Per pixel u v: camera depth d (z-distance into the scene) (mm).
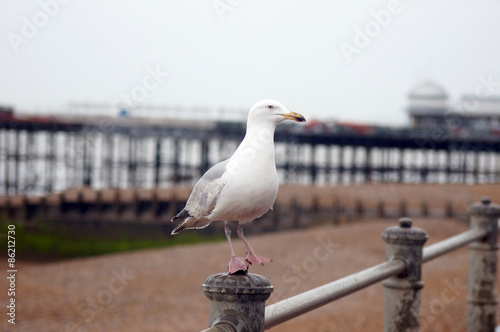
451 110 51125
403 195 33594
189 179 48781
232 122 47344
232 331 2367
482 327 5887
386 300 4320
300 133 48281
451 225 27500
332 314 11688
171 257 21859
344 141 50656
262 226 32625
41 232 32938
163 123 46375
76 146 47438
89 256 29141
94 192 34781
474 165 52219
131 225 34406
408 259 4219
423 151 52156
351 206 32094
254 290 2438
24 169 46406
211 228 33188
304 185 38906
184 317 13305
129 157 48094
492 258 5883
